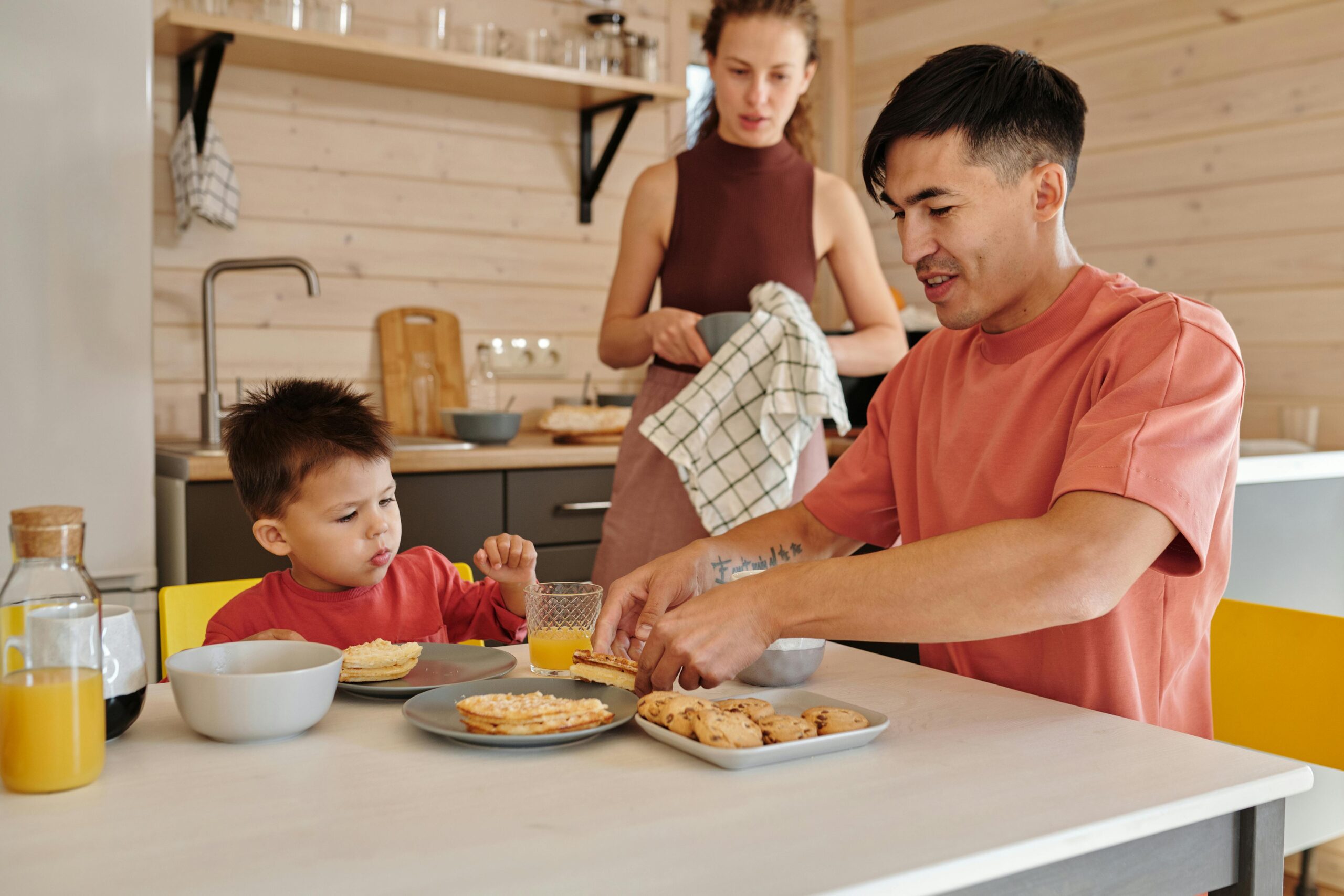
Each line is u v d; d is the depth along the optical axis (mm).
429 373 2871
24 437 1965
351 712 947
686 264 2012
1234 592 2002
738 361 1860
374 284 2836
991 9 3080
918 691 1028
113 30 1985
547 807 720
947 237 1074
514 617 1371
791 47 1878
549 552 2543
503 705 849
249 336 2680
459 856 641
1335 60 2344
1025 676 1135
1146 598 1097
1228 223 2547
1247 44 2500
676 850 651
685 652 905
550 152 3070
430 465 2367
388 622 1335
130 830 679
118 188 2006
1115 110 2777
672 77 3230
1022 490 1110
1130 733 894
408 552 1451
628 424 2035
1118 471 897
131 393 2041
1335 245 2354
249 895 591
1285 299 2441
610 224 3186
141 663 872
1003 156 1041
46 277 1964
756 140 1943
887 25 3396
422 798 736
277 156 2691
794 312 1880
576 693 968
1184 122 2629
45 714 733
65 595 752
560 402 2982
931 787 762
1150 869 746
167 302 2574
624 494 2008
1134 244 2748
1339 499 2115
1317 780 2012
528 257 3057
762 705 890
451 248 2939
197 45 2426
